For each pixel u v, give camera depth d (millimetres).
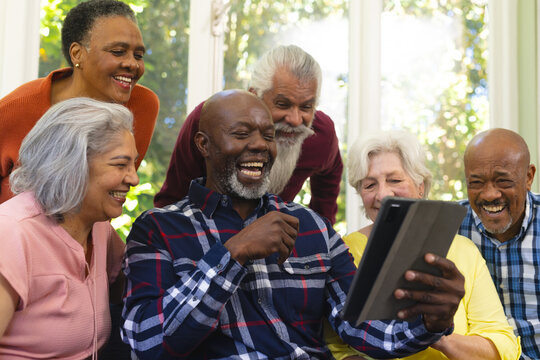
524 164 2137
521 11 3461
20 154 1539
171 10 3027
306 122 2121
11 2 2773
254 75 2113
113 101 2010
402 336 1598
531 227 2188
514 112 3455
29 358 1479
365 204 2057
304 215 1830
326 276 1795
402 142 2018
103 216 1559
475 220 2248
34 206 1512
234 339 1618
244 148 1708
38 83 2025
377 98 3275
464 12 3465
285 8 3219
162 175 2996
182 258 1645
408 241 1313
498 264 2207
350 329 1713
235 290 1532
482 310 1963
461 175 3441
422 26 3408
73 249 1539
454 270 1389
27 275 1448
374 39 3281
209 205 1731
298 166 2371
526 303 2170
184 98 3049
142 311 1560
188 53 3053
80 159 1491
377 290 1333
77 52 1995
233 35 3148
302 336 1702
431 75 3416
